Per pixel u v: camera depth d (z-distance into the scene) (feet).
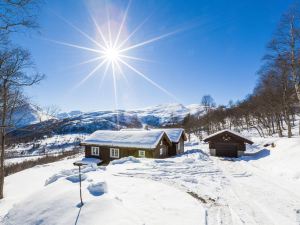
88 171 43.27
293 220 21.54
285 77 81.30
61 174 40.88
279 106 113.70
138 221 19.29
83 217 19.20
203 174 43.98
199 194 29.48
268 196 29.27
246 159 76.84
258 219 21.79
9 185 63.41
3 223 23.08
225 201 27.12
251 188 33.65
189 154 91.81
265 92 126.00
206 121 235.81
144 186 31.32
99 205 20.85
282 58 63.36
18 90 47.37
